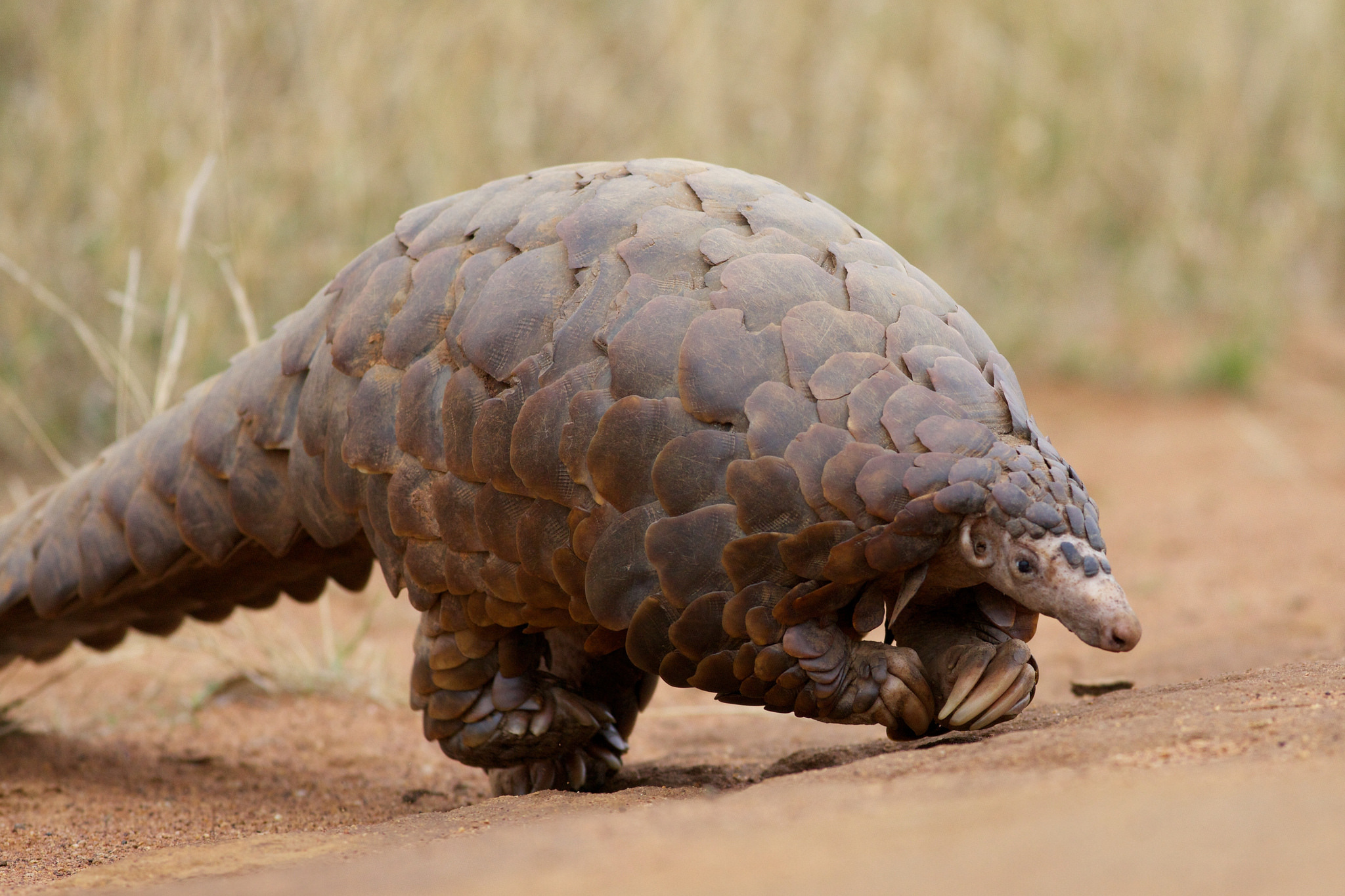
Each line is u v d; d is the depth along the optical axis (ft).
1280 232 135.23
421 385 37.65
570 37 110.22
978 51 126.93
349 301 40.32
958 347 36.14
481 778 51.52
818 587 33.83
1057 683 56.54
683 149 109.19
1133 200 138.00
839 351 34.55
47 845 40.45
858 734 53.52
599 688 42.93
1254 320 130.31
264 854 31.32
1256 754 26.27
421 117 98.63
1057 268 128.98
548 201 38.47
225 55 94.58
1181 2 136.87
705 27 112.88
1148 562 79.82
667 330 34.55
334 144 93.81
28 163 96.17
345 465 39.47
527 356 35.88
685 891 20.45
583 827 26.09
